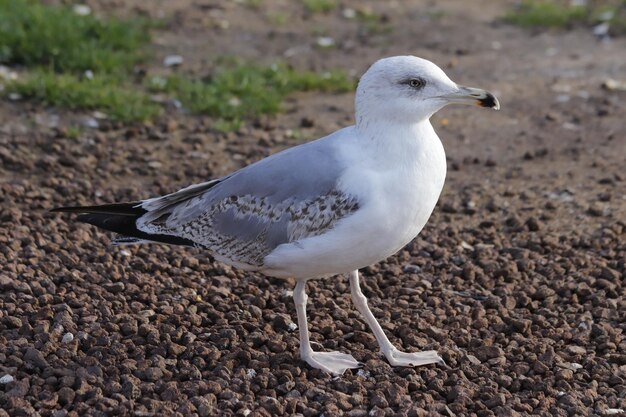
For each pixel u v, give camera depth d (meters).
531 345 6.97
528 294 7.80
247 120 11.66
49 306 7.27
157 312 7.39
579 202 9.59
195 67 13.05
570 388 6.44
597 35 14.70
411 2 16.39
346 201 6.11
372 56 13.80
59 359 6.56
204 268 8.20
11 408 6.02
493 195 9.82
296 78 12.60
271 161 6.54
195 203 6.77
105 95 11.56
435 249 8.58
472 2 16.48
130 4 15.18
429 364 6.73
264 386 6.39
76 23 13.37
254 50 13.84
